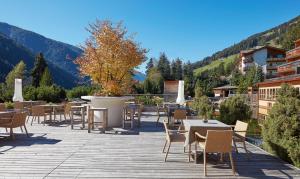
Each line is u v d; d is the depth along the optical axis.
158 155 7.00
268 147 7.39
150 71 52.12
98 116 11.58
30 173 5.52
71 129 11.03
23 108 13.94
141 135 9.81
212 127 6.45
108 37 13.41
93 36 13.66
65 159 6.55
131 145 8.13
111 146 7.98
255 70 55.75
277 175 5.60
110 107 11.77
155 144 8.29
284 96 7.45
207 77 65.88
